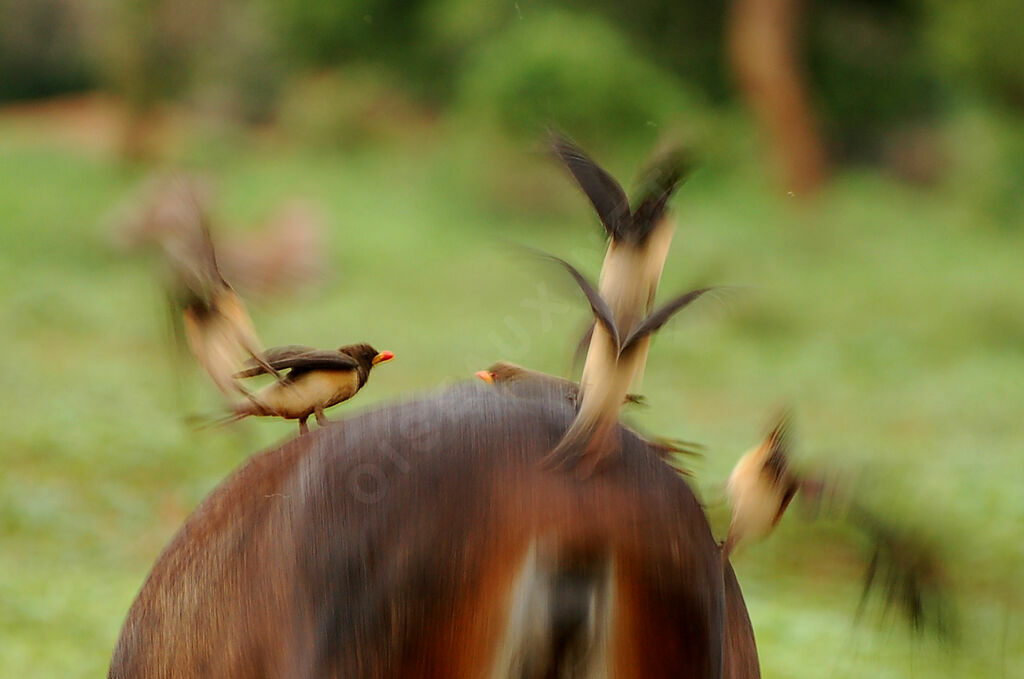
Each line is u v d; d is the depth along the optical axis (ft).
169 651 29.19
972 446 114.93
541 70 244.22
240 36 323.78
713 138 255.50
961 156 271.28
